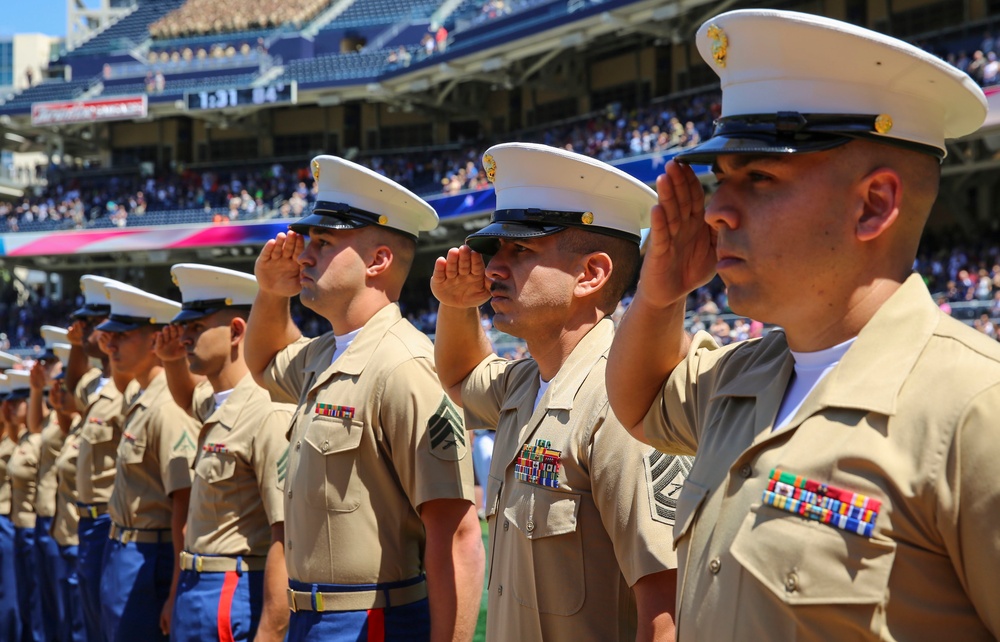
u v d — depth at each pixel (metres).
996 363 1.70
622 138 24.30
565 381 2.92
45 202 34.50
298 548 3.72
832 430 1.78
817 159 1.83
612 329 3.04
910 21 22.59
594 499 2.72
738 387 2.05
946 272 18.61
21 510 8.98
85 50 39.84
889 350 1.79
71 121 34.38
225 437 4.81
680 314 2.35
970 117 1.92
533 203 2.99
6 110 35.47
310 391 3.88
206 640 4.70
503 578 2.93
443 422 3.56
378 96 30.67
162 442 5.56
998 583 1.62
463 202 26.16
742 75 1.92
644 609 2.56
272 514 4.48
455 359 3.57
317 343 4.23
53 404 8.17
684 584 1.98
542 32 25.30
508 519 2.89
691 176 2.18
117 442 6.77
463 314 3.48
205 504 4.81
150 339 6.32
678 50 27.45
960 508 1.64
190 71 34.56
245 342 4.59
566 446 2.80
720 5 23.31
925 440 1.68
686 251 2.24
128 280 35.53
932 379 1.72
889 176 1.83
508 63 27.14
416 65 28.98
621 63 28.84
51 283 37.62
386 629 3.62
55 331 10.41
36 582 8.55
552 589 2.75
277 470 4.59
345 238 3.89
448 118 32.88
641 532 2.55
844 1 23.52
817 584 1.70
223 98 32.22
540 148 2.95
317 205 3.96
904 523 1.67
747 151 1.84
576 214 2.96
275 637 4.30
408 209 3.97
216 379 5.19
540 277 2.98
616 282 3.05
